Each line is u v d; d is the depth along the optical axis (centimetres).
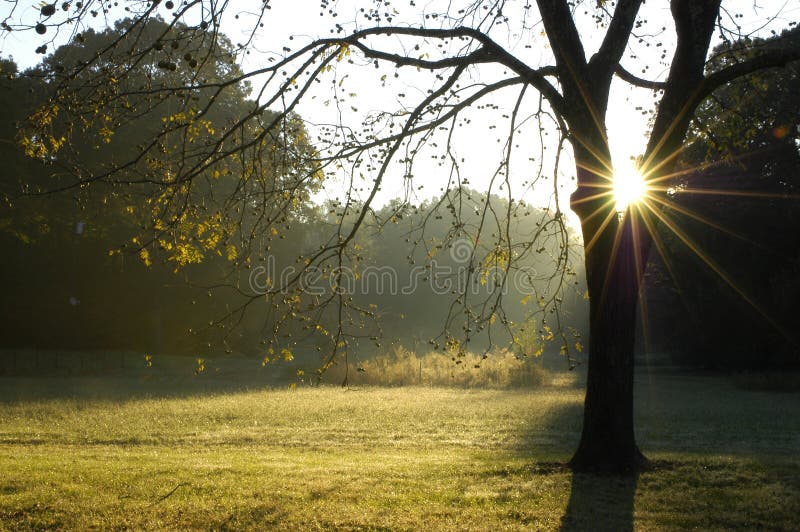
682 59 1075
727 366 4328
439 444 1596
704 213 3744
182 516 857
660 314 4591
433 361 4028
